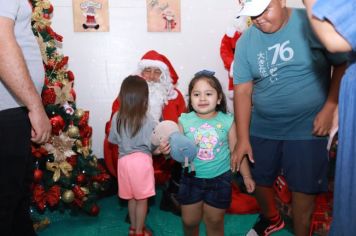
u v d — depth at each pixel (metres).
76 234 2.69
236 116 1.99
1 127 1.46
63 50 3.49
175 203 2.96
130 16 3.55
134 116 2.50
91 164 2.96
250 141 2.08
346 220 1.08
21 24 1.54
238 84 2.00
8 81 1.42
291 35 1.80
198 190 1.91
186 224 1.98
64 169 2.75
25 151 1.54
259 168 2.06
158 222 2.85
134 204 2.56
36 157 2.67
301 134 1.91
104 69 3.58
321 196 2.41
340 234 1.10
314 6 1.01
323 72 1.85
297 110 1.88
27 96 1.46
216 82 1.95
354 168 1.05
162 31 3.62
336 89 1.75
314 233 2.40
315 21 1.03
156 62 3.32
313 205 2.01
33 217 2.73
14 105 1.49
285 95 1.88
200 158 1.89
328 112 1.78
